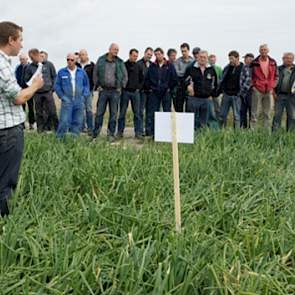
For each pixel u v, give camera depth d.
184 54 13.40
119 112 13.43
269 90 12.95
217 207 5.46
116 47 12.66
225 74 13.29
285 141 10.12
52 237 4.52
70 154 7.88
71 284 3.77
